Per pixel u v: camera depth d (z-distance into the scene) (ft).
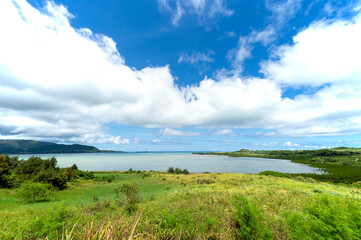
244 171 311.88
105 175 184.03
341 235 12.92
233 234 18.48
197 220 24.27
